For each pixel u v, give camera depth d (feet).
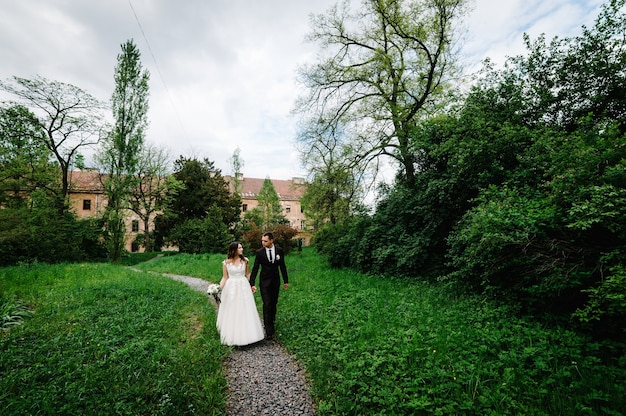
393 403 9.73
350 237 45.44
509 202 17.06
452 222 31.58
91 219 77.71
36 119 72.23
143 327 17.52
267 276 18.08
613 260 12.76
